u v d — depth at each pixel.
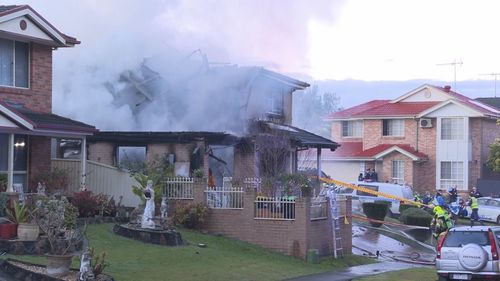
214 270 16.83
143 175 21.75
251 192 21.39
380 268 20.98
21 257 14.30
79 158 24.56
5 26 20.23
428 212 30.95
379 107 49.12
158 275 15.23
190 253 18.22
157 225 19.39
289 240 20.92
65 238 15.31
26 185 20.94
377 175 44.72
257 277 16.95
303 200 20.89
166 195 22.14
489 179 46.53
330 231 22.39
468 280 17.20
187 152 25.09
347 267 21.06
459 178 45.75
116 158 25.80
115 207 20.78
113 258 16.02
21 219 15.25
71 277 12.97
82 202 19.44
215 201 21.77
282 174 24.25
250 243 21.23
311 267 19.89
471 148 46.09
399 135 47.72
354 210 32.59
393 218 33.16
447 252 17.50
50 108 22.20
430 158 46.56
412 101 49.62
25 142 21.05
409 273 19.58
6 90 20.64
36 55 21.70
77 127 20.58
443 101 46.84
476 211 34.78
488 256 17.12
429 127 46.50
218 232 21.56
